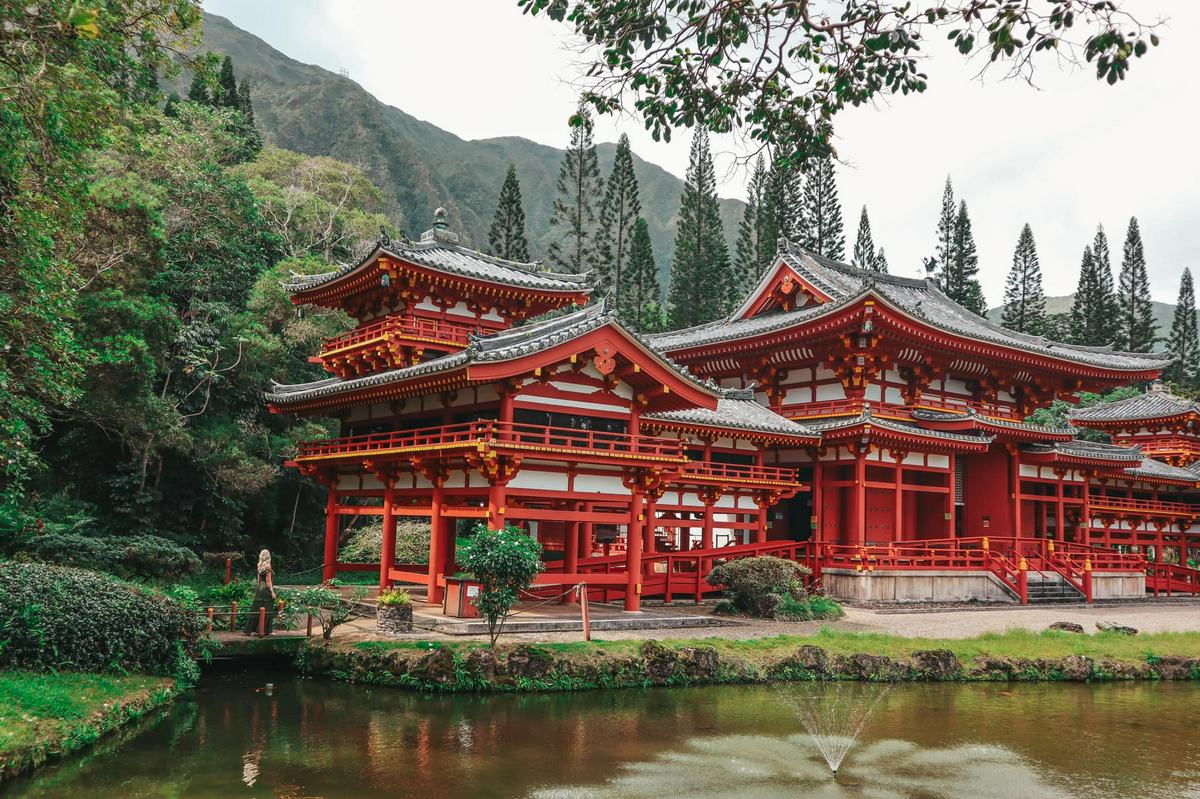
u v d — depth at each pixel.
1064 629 31.22
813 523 42.28
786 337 45.03
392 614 24.48
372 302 37.25
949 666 24.45
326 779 14.59
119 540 31.73
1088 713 20.95
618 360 27.62
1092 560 46.06
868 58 13.28
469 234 194.62
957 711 20.73
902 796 14.55
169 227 45.31
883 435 40.06
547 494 26.94
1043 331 95.75
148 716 18.03
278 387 36.91
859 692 22.39
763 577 32.38
